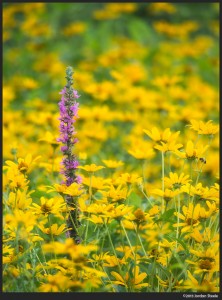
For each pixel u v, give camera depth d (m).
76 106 4.15
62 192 4.13
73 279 3.87
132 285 4.02
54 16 14.53
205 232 4.10
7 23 13.34
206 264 3.93
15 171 4.23
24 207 4.15
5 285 4.02
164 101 8.61
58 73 10.84
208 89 9.59
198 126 4.44
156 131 4.54
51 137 5.21
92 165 4.34
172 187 4.25
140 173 6.85
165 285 4.12
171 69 11.52
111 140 8.36
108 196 4.23
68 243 3.59
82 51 13.16
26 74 11.91
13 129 7.11
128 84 9.02
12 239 4.23
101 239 4.86
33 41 13.59
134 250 4.20
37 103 8.35
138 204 4.99
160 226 4.37
